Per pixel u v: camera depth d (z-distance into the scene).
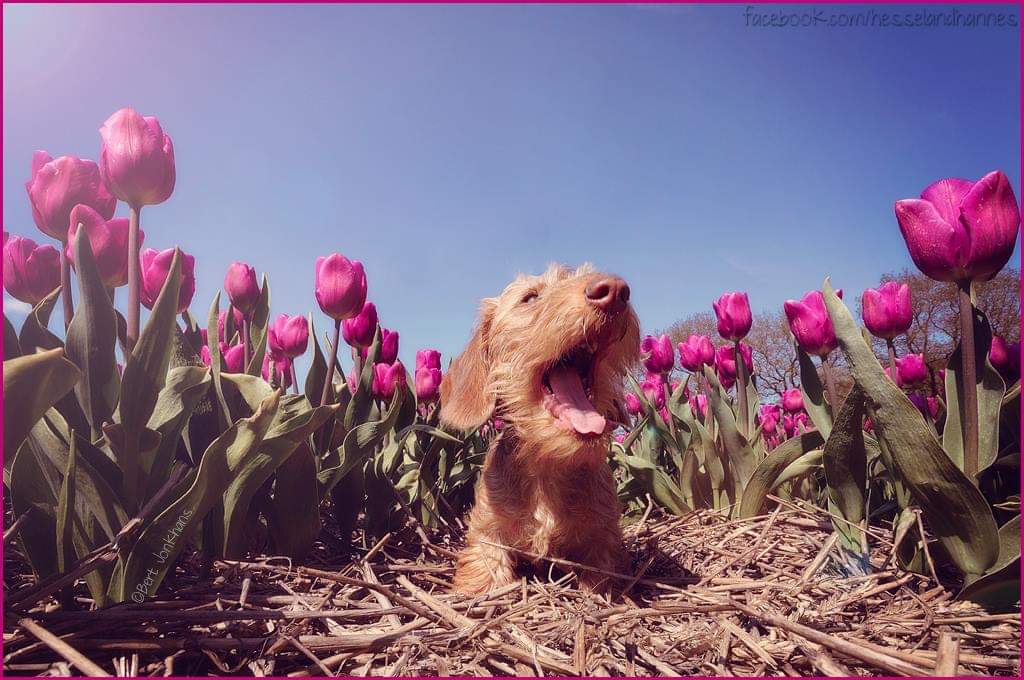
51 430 0.42
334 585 0.53
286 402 0.58
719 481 0.84
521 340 0.61
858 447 0.57
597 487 0.59
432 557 0.67
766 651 0.43
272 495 0.59
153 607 0.44
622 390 0.64
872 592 0.52
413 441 0.81
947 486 0.47
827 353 0.66
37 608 0.43
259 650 0.41
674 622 0.48
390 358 0.84
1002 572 0.46
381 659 0.43
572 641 0.45
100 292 0.44
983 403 0.52
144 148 0.45
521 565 0.62
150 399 0.44
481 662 0.42
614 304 0.56
